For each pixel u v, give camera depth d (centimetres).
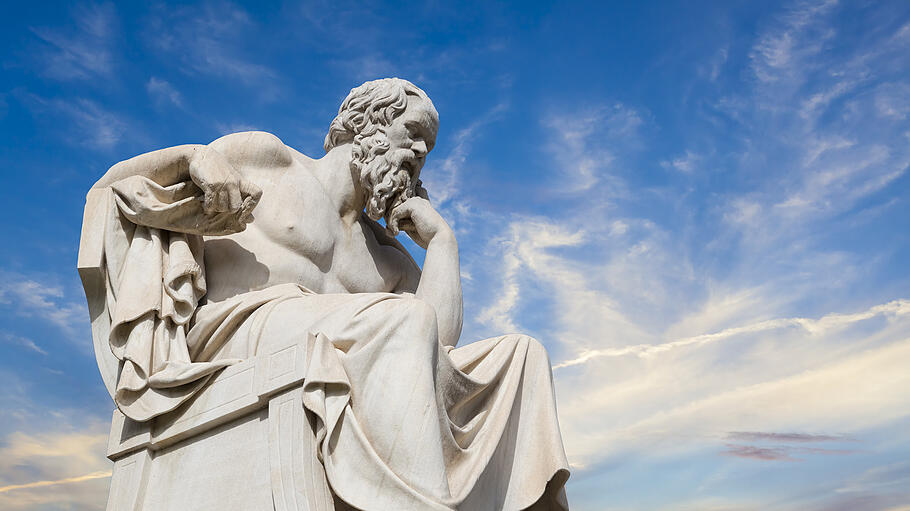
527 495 462
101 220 496
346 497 386
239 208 470
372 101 564
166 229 483
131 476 453
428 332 427
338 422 402
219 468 429
